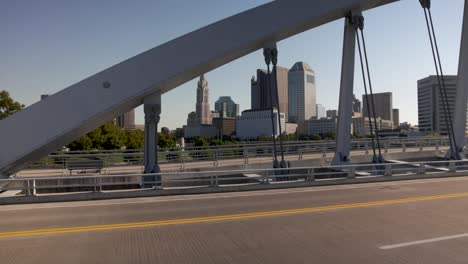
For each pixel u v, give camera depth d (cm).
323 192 1409
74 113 1495
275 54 1827
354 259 620
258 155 2666
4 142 1444
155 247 699
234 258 630
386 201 1191
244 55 1845
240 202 1198
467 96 2344
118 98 1539
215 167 2092
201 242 730
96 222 920
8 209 1115
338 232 798
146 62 1588
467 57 2344
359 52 2014
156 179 1498
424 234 778
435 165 2427
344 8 1909
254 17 1730
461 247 686
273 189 1500
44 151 1552
